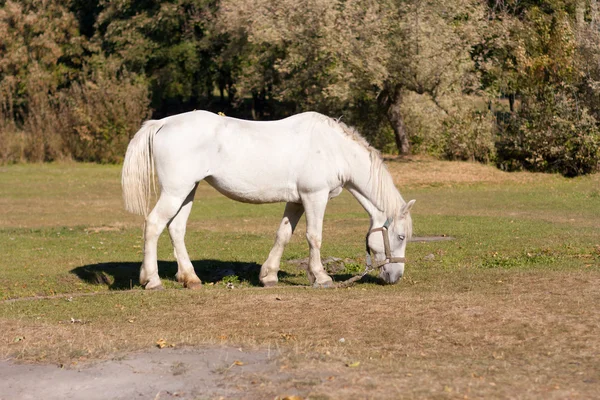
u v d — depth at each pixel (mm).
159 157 10641
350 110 36281
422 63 30969
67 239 16953
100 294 10602
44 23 50031
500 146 33406
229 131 10727
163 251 15219
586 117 30266
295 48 34594
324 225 19109
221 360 6812
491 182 28906
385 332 7965
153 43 47625
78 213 22438
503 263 12711
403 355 7133
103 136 40062
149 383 6262
